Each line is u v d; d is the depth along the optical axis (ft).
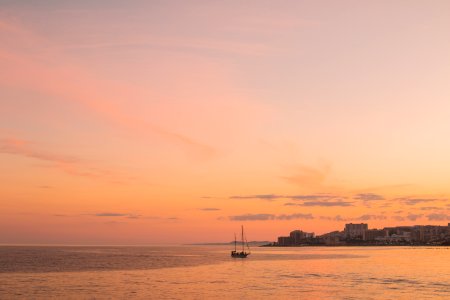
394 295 296.10
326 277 413.18
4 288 320.50
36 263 594.24
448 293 305.12
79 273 442.50
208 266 561.43
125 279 387.96
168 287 334.44
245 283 361.92
